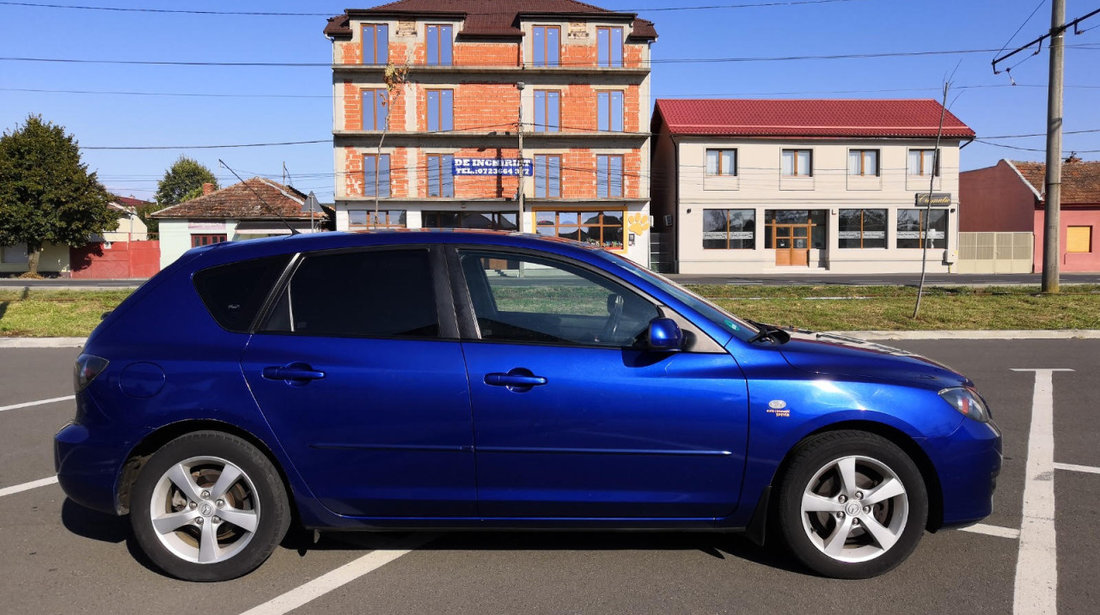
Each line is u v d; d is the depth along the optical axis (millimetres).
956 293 19250
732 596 3404
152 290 3740
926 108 42688
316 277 3686
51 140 41719
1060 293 18562
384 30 41062
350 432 3506
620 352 3555
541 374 3492
